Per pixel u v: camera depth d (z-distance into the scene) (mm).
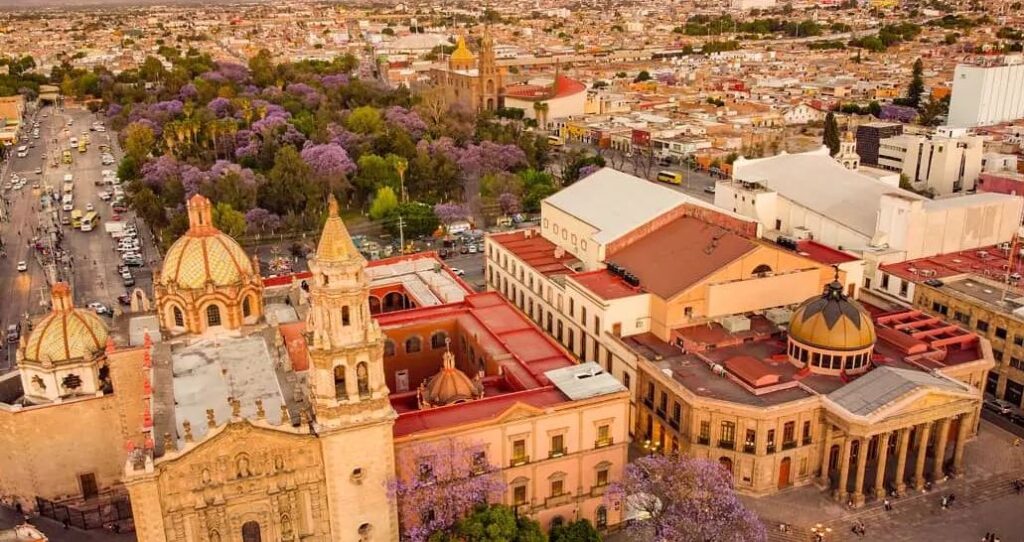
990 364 118375
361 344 79500
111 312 161250
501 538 83562
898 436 110062
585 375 102562
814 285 131625
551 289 143500
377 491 84438
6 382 107125
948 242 156500
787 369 115125
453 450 89250
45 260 194875
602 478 101062
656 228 142875
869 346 112125
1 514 101750
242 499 79688
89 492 104188
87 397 100812
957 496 107312
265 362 93250
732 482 94562
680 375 114375
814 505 105250
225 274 97875
